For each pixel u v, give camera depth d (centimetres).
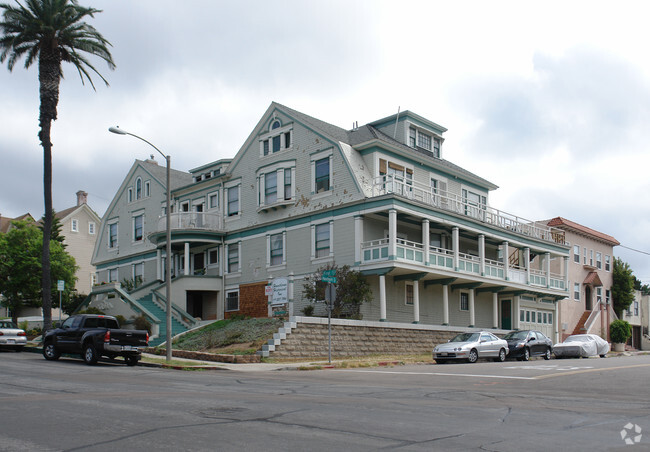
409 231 3469
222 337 2789
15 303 4103
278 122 3641
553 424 888
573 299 5025
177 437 772
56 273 4172
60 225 5309
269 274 3544
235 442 744
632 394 1283
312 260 3312
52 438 766
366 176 3238
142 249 4488
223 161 4059
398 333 2972
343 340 2691
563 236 4803
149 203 4516
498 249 4212
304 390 1336
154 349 2681
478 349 2522
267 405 1061
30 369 1861
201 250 4041
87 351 2184
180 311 3434
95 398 1147
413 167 3544
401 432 815
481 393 1294
